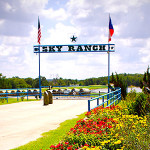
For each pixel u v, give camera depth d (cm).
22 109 1595
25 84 7775
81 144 649
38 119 1183
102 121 836
